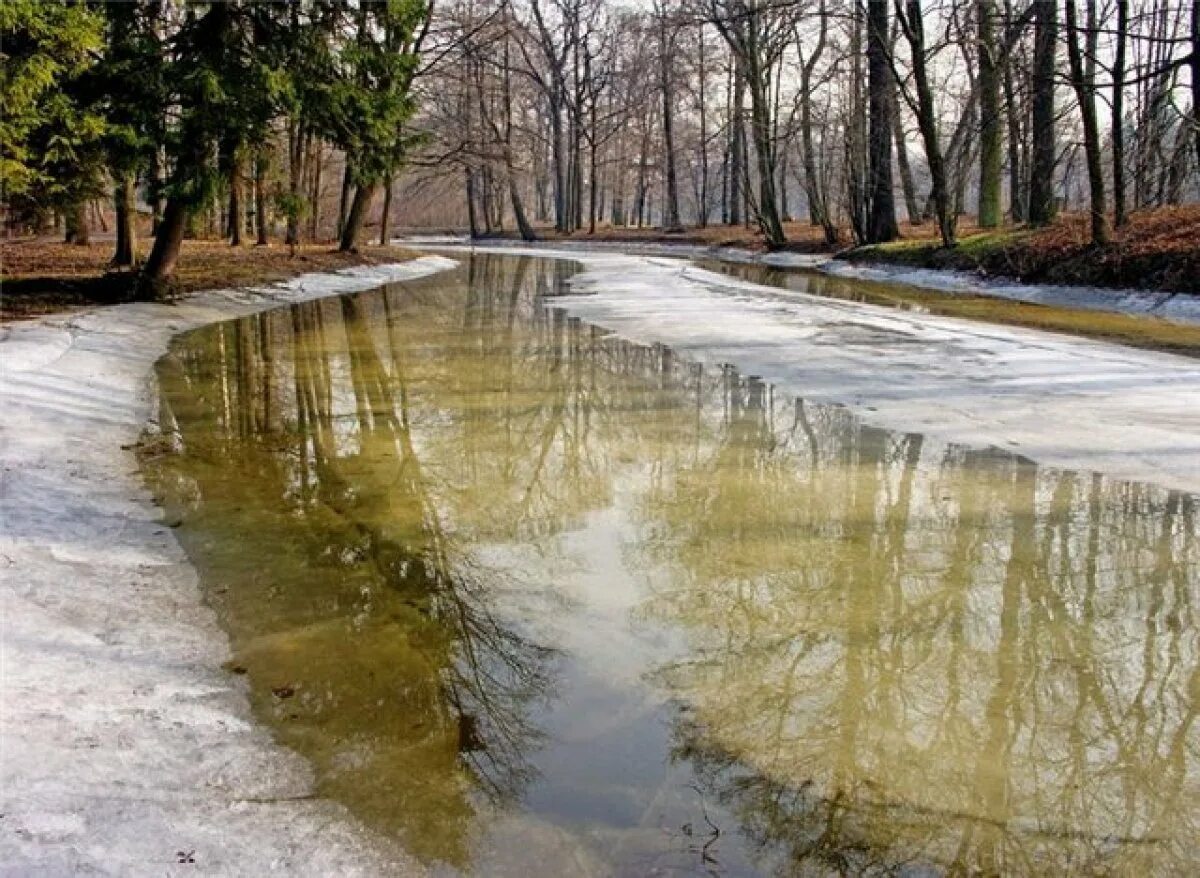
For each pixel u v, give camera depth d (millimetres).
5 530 5066
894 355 11188
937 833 3004
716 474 6863
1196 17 15180
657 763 3387
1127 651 4188
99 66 12992
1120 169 17781
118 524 5539
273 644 4230
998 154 24141
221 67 13523
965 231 24812
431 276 25438
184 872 2654
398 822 3025
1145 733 3557
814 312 15586
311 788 3184
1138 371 9859
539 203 66812
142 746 3275
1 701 3377
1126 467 6734
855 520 5863
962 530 5652
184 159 13969
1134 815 3084
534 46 50594
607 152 61094
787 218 44062
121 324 12828
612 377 10453
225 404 9172
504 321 15242
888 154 27328
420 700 3793
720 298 18141
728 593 4848
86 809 2865
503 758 3400
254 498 6281
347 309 17078
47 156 12344
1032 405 8523
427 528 5812
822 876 2799
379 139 15820
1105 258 16750
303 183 29266
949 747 3479
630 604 4738
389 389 9969
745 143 39156
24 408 7586
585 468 7066
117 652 3965
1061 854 2898
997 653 4191
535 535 5711
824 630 4430
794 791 3223
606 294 19453
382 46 16203
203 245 26000
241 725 3543
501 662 4141
